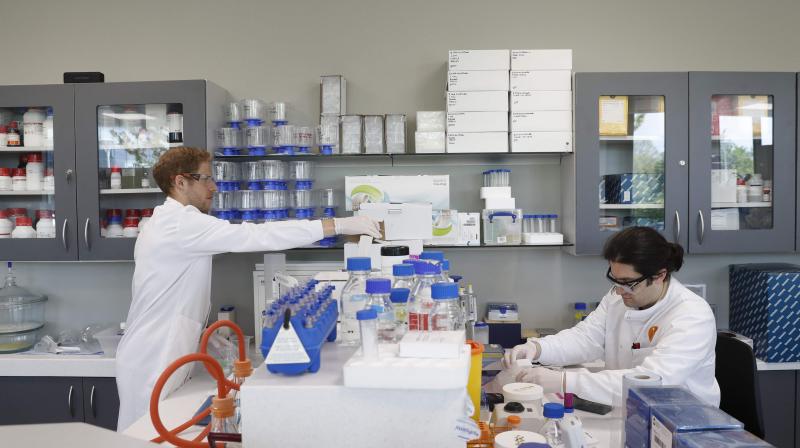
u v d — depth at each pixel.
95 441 0.78
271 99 3.29
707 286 3.28
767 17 3.23
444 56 3.25
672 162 2.94
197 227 2.34
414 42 3.26
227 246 2.35
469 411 1.16
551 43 3.23
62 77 3.33
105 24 3.31
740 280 3.09
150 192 3.04
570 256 3.26
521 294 3.28
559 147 2.95
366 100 3.27
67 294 3.36
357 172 3.28
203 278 2.46
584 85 2.92
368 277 1.43
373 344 1.14
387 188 3.06
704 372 1.91
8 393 2.92
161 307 2.38
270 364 1.17
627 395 1.27
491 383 1.95
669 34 3.23
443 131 3.00
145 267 2.37
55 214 3.02
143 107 3.04
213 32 3.30
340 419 1.13
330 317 1.36
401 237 2.21
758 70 3.24
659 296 2.01
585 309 3.18
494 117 2.95
